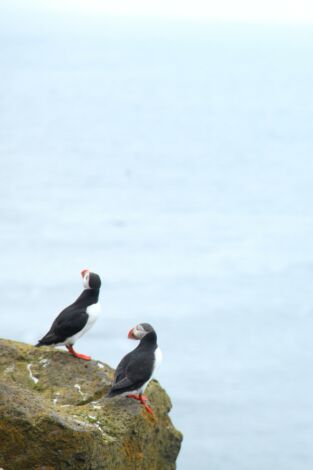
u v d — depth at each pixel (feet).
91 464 27.45
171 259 397.19
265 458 169.07
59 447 26.68
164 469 33.78
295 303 314.96
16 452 26.48
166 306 306.35
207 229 489.26
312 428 187.21
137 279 354.33
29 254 409.49
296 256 406.00
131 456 29.99
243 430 183.83
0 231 471.62
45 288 335.06
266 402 204.33
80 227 484.74
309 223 511.81
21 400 27.25
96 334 253.03
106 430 29.68
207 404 201.67
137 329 31.81
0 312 301.02
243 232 480.23
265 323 285.84
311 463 166.20
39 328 285.23
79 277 356.38
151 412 31.53
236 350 253.65
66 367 33.99
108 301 309.83
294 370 234.58
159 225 499.92
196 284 346.74
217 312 299.38
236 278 359.66
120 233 471.21
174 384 217.56
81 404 32.19
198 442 176.35
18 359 34.24
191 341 260.83
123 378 30.81
